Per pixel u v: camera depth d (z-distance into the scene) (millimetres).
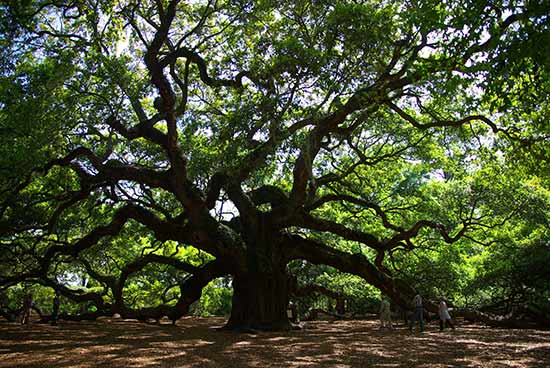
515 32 10242
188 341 17578
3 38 18156
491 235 29766
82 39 19172
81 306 42469
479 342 17641
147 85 19156
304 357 13547
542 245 27281
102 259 35281
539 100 12812
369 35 16047
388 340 18359
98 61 18641
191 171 21688
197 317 41594
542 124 16344
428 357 13680
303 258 24047
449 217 29703
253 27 19891
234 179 21375
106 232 22453
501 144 22500
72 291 27453
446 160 26953
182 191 20328
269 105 16781
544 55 9633
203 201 20672
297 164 20938
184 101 19000
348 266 24078
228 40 21156
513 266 27953
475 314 27000
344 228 24375
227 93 22609
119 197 24688
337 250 24453
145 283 40062
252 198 24516
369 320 35625
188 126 22359
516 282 27766
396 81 18766
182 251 34781
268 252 22938
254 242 22797
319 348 15578
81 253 30516
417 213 30906
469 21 10430
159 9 17484
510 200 26766
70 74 18891
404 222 30938
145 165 24969
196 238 21516
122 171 20500
